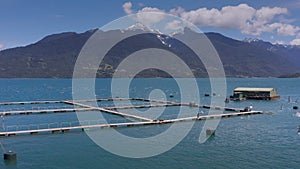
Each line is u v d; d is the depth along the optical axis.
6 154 49.78
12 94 196.75
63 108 110.06
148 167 46.91
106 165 47.81
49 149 56.03
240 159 50.56
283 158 51.06
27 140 61.94
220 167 47.00
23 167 47.12
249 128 74.56
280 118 89.56
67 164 48.28
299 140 62.69
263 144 59.53
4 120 87.31
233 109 106.25
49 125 78.94
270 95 147.00
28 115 96.00
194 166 47.41
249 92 151.38
